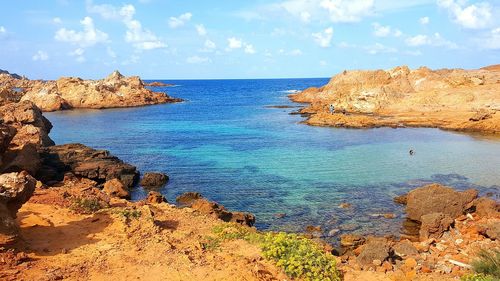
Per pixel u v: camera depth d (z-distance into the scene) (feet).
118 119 223.71
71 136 161.99
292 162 113.19
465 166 105.70
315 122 193.47
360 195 82.23
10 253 33.53
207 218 53.11
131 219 45.80
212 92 529.04
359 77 302.04
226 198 81.05
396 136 156.66
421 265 44.60
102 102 297.94
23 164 77.41
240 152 128.16
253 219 67.46
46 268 32.71
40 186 61.72
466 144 137.69
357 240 57.47
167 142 147.74
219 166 108.78
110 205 52.75
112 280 31.94
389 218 69.00
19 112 118.11
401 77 268.82
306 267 36.14
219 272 34.47
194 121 213.25
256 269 35.24
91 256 35.94
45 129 124.47
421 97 219.41
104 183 88.43
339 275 38.09
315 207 75.00
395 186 88.58
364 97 225.76
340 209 73.72
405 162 111.86
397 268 43.75
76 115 245.24
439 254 49.08
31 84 553.23
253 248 41.63
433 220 57.47
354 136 158.40
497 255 40.81
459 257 47.21
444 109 203.31
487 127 164.14
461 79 241.55
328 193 83.76
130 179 90.94
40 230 41.22
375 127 181.27
